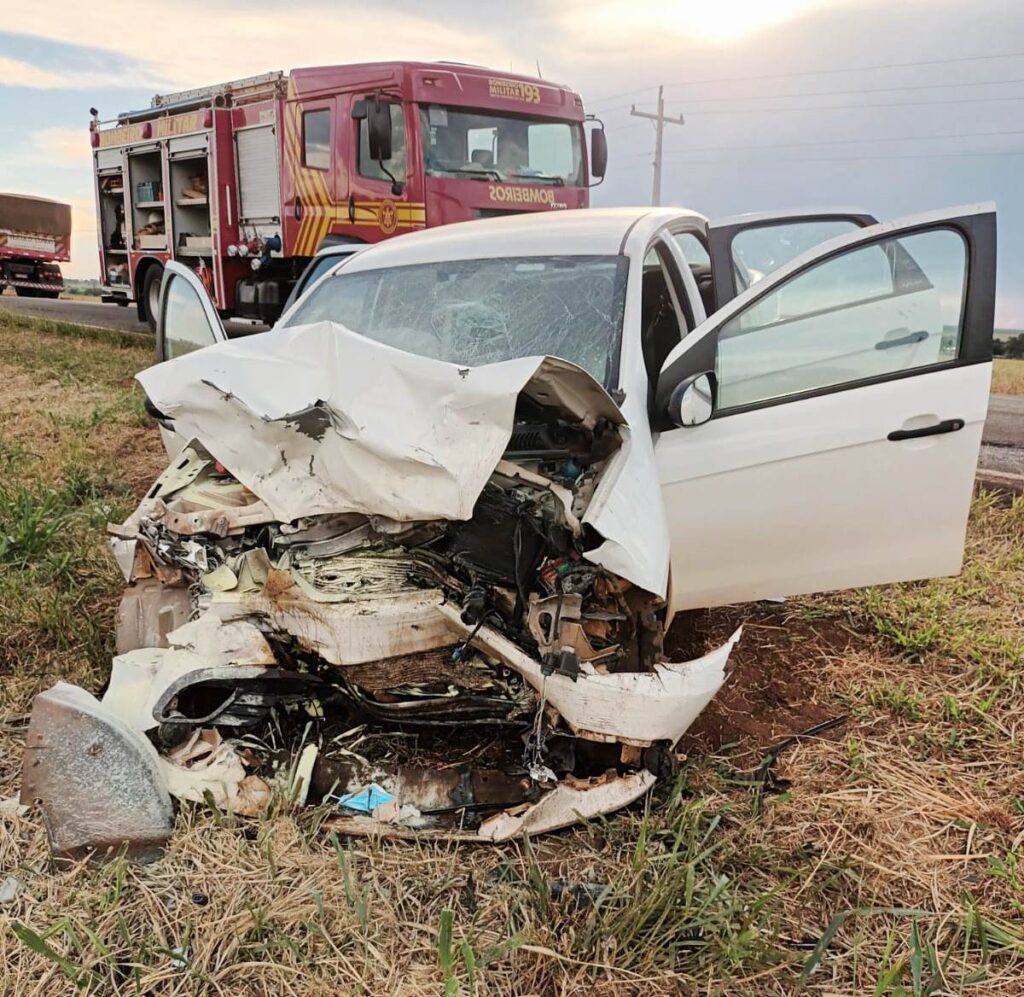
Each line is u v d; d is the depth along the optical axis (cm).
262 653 275
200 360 307
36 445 729
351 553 283
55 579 443
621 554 259
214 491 313
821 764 320
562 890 250
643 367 338
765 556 337
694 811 267
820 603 445
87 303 2298
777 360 330
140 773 260
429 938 236
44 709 261
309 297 429
